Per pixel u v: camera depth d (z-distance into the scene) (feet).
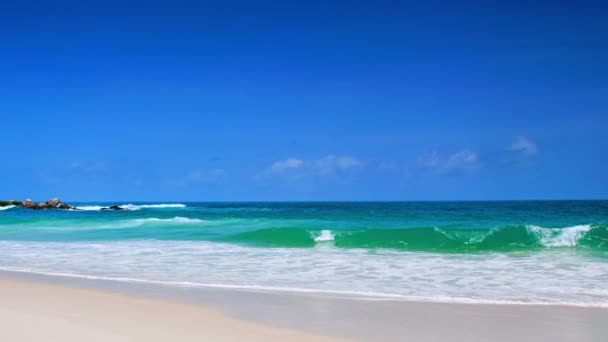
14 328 22.88
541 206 220.23
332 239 67.87
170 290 34.12
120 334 22.08
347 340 21.91
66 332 22.26
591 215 128.16
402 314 27.04
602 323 25.38
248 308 28.22
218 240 71.41
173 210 220.02
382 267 45.73
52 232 89.86
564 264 47.14
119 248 62.54
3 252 59.16
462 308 28.66
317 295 32.48
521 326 24.67
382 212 155.94
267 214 155.33
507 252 56.18
